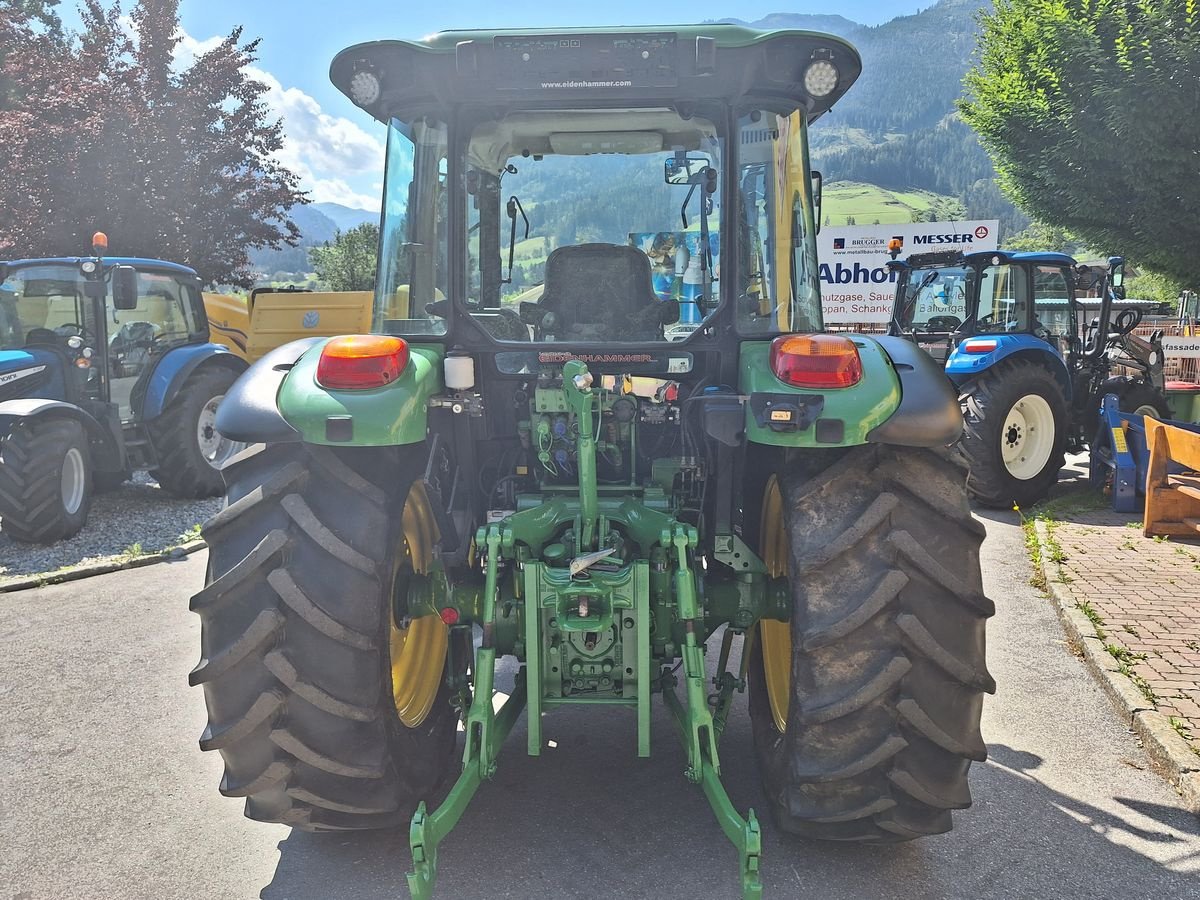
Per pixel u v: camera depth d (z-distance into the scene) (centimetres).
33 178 1454
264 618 222
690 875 254
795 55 264
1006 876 255
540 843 270
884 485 232
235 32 1658
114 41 1638
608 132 288
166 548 639
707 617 277
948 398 236
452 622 269
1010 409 727
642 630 250
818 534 229
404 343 250
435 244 291
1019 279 794
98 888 254
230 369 854
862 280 1748
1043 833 278
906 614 223
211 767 325
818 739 229
